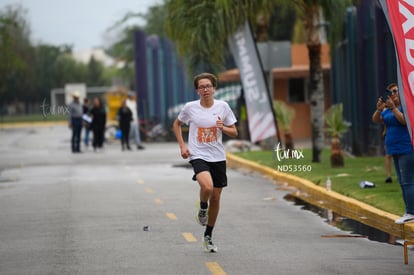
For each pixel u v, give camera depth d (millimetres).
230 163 65812
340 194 39688
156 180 51906
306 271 23219
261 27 70750
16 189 48000
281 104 63969
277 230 31141
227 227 31953
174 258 25406
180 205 38938
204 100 25875
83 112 89875
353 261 24703
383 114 30594
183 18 70750
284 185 48250
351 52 70938
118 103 132125
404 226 29906
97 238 29625
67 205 39531
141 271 23484
